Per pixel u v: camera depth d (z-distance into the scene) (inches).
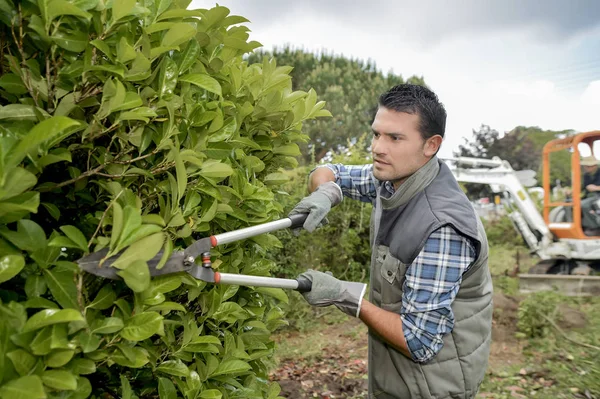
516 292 258.2
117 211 37.6
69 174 47.2
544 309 201.2
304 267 236.7
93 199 47.7
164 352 52.0
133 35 44.1
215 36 55.1
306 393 154.8
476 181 287.4
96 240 41.4
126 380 44.7
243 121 64.3
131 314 42.6
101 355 39.9
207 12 53.1
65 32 39.3
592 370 163.5
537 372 169.2
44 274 37.2
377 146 73.9
